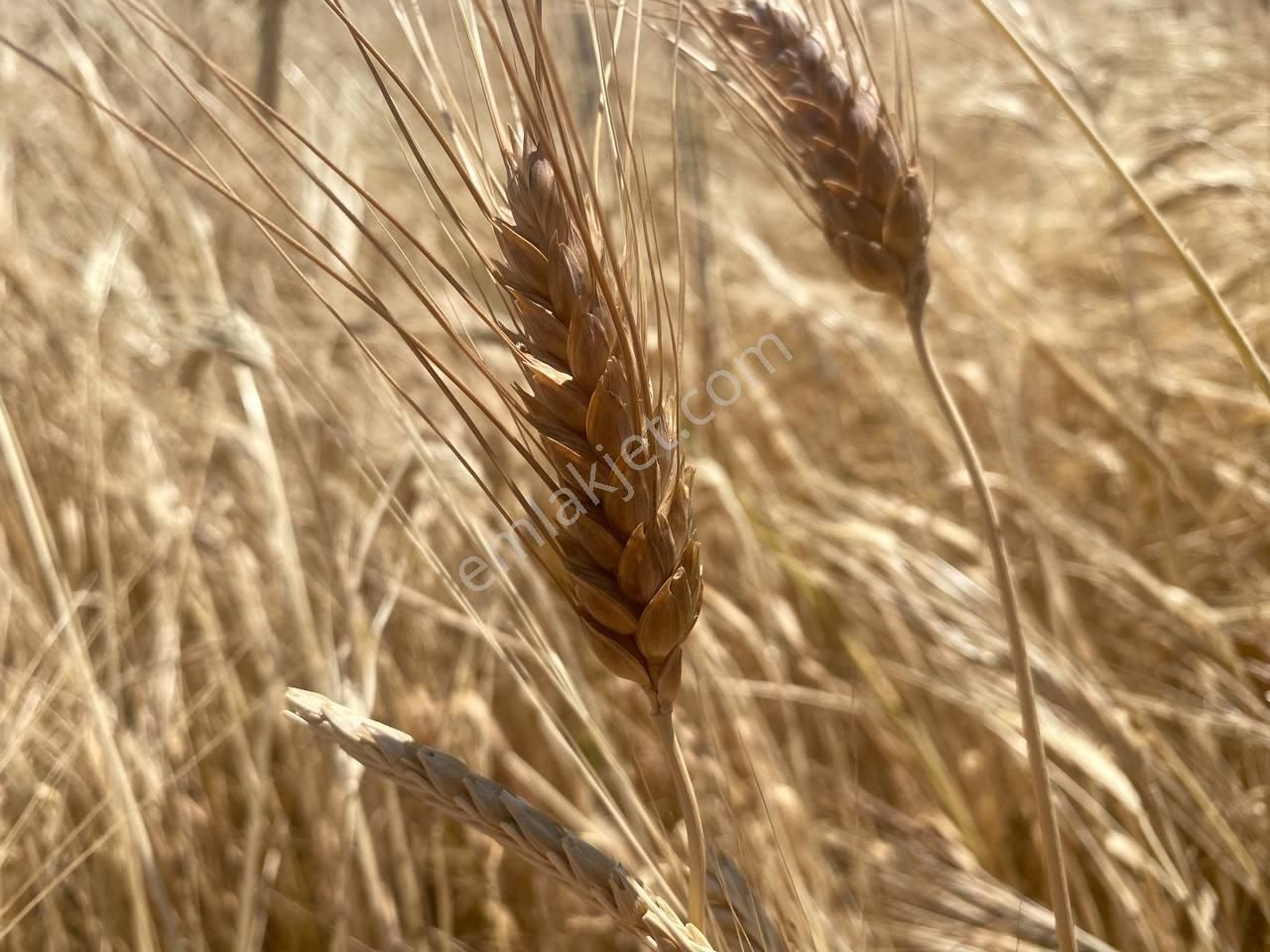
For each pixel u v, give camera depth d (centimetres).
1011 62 74
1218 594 56
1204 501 59
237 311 47
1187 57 75
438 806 27
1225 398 59
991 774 51
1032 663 41
